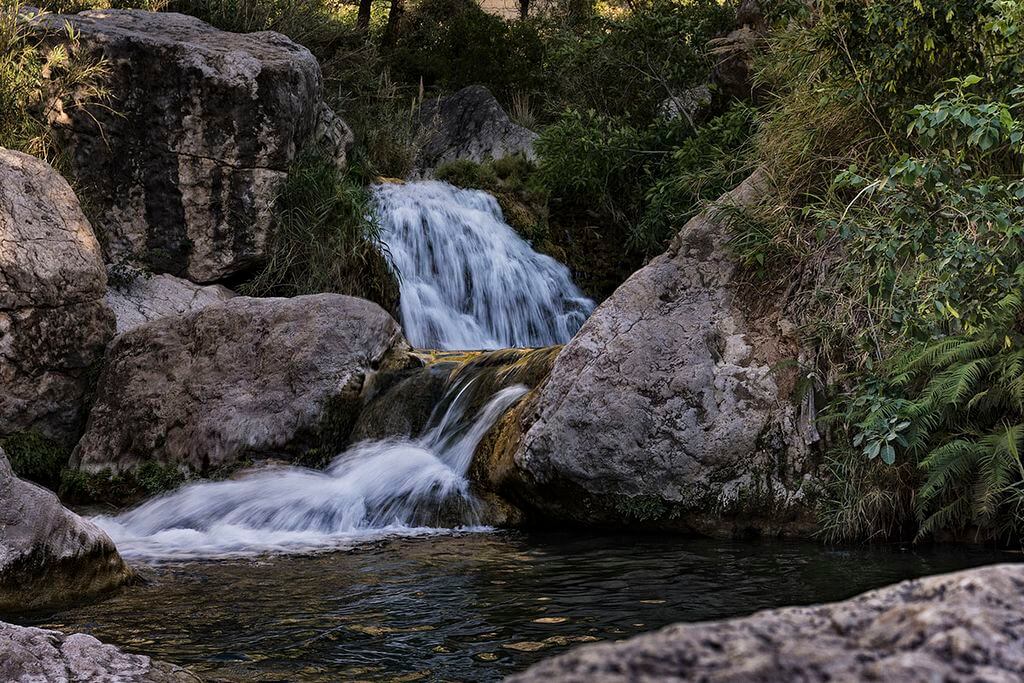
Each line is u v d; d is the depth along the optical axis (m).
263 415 7.92
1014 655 0.70
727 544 5.96
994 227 5.04
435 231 12.03
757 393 6.43
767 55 9.11
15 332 8.19
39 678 3.16
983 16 6.09
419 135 15.04
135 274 10.18
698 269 7.02
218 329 8.36
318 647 3.91
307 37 14.69
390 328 8.56
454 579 5.12
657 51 13.38
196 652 3.87
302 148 11.42
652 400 6.51
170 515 7.24
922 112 5.12
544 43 18.50
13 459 8.10
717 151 10.14
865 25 6.79
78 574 4.89
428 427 7.88
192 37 11.29
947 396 5.36
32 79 10.03
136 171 10.50
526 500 6.93
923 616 0.75
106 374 8.50
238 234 10.75
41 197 8.60
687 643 0.69
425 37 18.94
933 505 5.73
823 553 5.52
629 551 5.79
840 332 6.42
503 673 3.54
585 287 12.70
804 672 0.65
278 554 6.01
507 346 11.79
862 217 6.23
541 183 12.90
